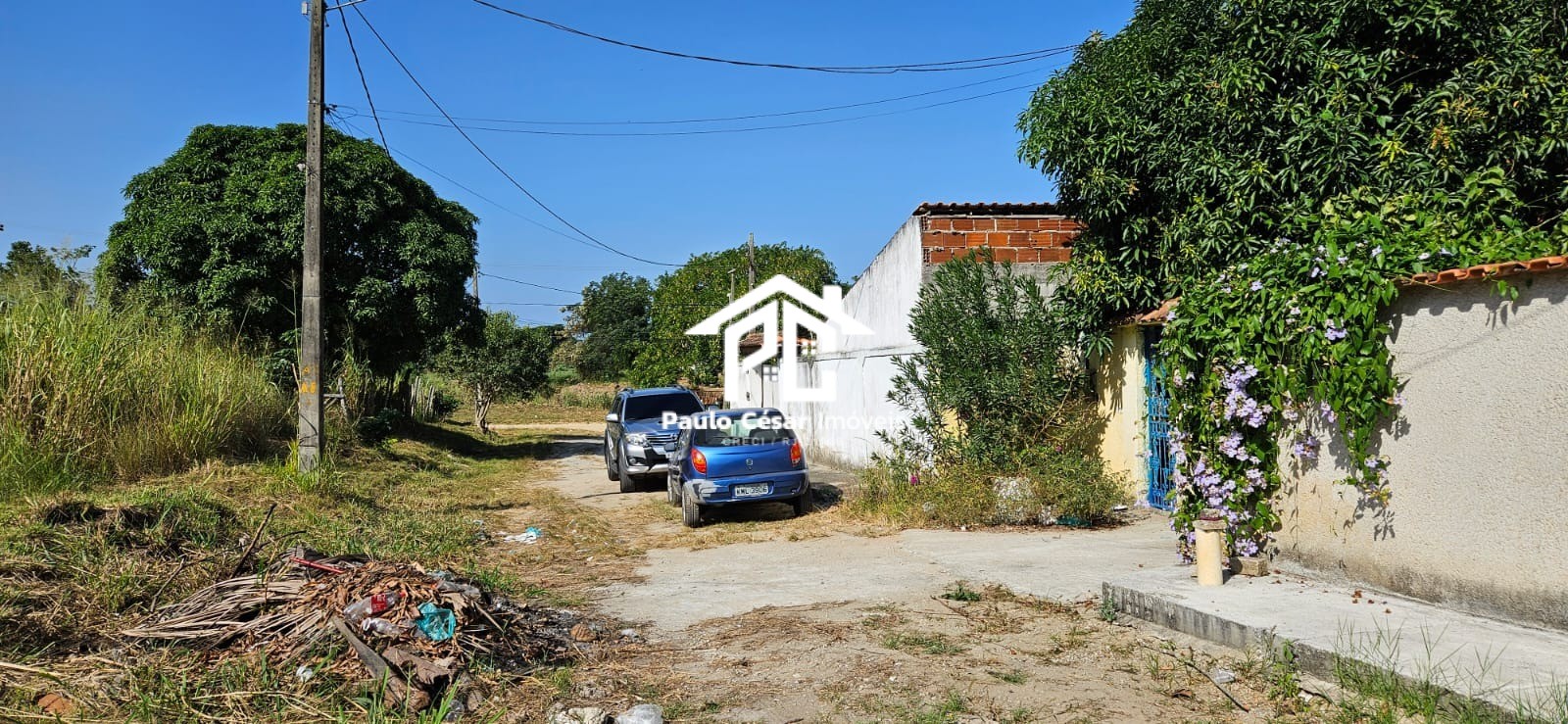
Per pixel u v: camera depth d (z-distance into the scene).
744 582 8.14
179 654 5.12
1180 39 10.20
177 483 10.16
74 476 9.53
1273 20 9.11
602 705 4.85
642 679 5.32
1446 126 8.23
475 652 5.29
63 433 9.83
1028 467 10.91
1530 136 8.13
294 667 4.98
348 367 19.19
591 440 31.36
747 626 6.53
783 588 7.82
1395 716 4.14
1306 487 6.36
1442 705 4.12
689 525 11.66
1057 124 10.55
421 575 5.81
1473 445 5.19
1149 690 4.85
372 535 9.38
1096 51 11.25
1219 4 9.91
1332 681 4.66
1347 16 8.84
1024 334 11.20
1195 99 9.54
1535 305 4.85
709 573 8.62
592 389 56.03
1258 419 6.43
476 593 5.91
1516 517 4.95
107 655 5.01
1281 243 6.64
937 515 10.68
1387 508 5.74
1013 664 5.39
